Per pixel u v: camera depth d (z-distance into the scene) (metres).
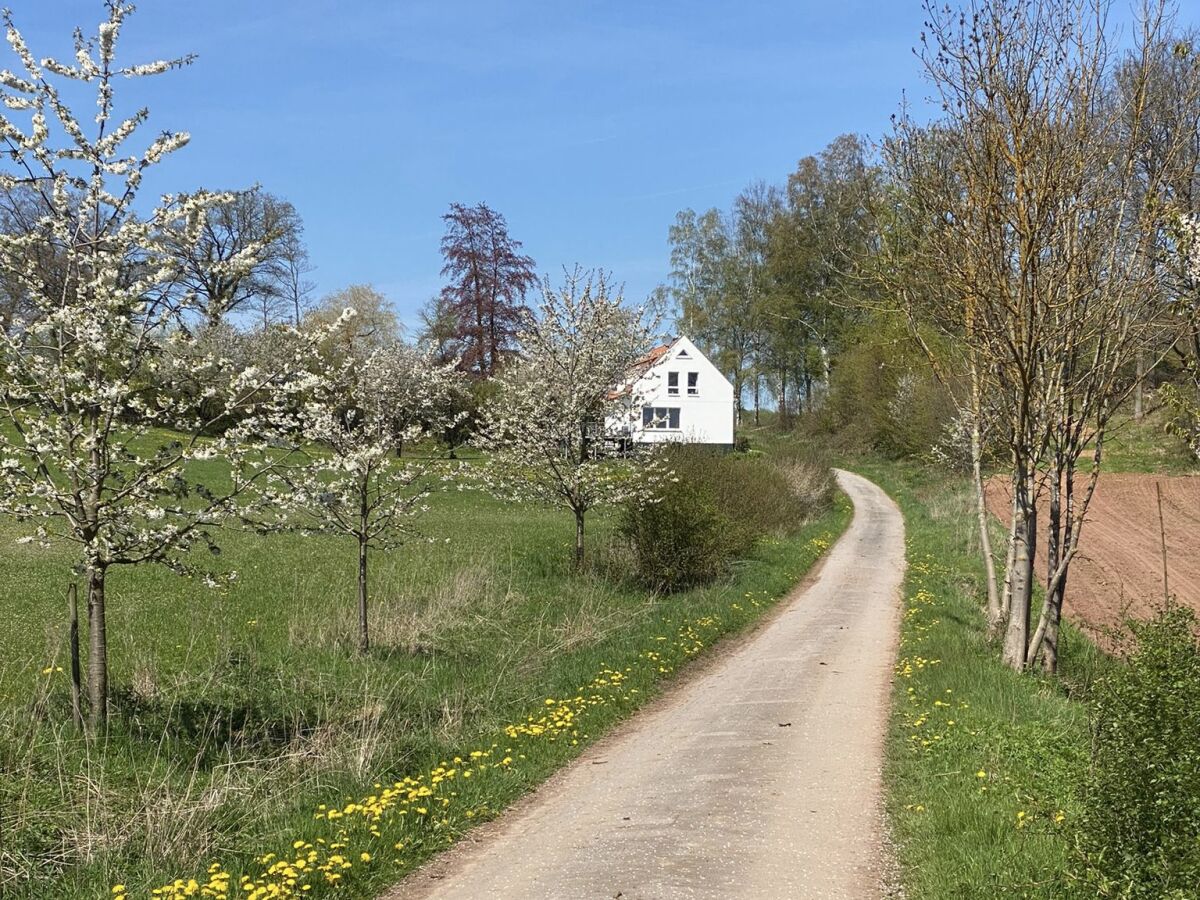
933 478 40.62
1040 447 12.20
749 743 9.02
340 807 7.10
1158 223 10.81
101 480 7.80
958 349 13.96
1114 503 29.80
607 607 15.41
